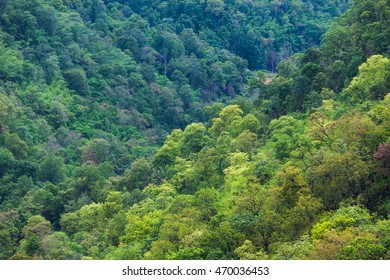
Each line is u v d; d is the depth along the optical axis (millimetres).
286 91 160375
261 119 158375
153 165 159250
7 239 138000
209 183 128375
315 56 164750
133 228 118250
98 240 129625
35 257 116688
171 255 93375
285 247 83062
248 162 120812
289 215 91375
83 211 142500
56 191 166625
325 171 93625
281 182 99562
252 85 177875
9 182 175625
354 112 112625
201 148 155750
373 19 158875
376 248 75500
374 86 128375
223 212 101312
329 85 152375
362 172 91812
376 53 146000
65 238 130000
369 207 92062
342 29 165875
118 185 160375
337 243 78438
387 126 98875
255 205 97875
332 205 93375
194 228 101188
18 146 192625
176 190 134875
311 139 109625
